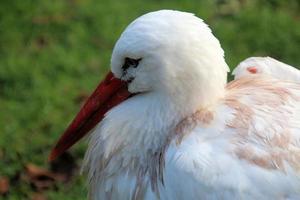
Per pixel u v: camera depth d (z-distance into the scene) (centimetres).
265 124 620
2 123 1034
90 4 1278
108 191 688
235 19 1252
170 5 1270
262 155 600
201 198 601
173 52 638
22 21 1237
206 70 645
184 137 632
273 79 699
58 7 1262
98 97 695
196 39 640
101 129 691
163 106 658
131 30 647
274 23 1241
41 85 1106
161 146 659
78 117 707
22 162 974
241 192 590
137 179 662
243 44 1202
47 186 944
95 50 1184
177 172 614
